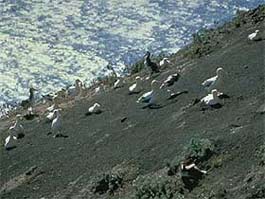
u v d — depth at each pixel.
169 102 68.56
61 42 130.38
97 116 73.69
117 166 58.94
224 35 84.81
